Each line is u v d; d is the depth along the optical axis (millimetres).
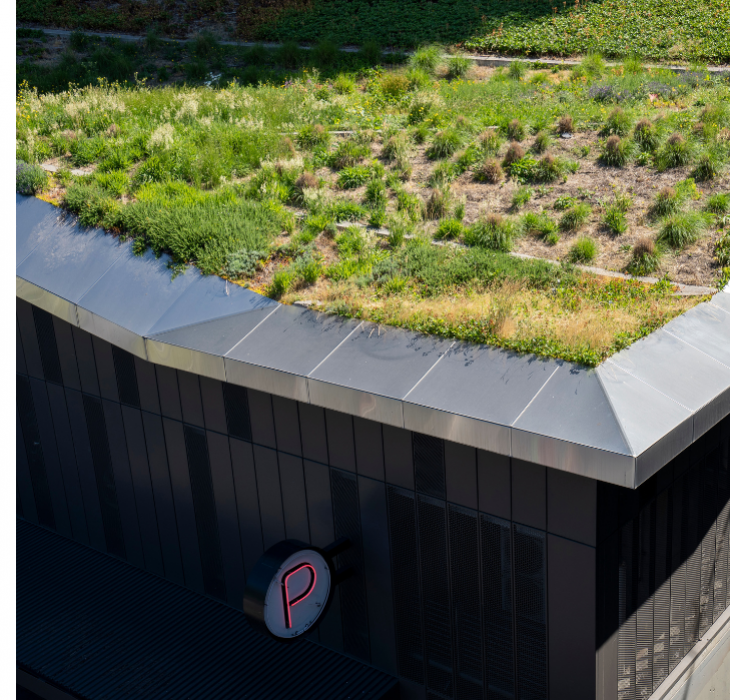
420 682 10367
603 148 14930
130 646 11820
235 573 12281
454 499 9102
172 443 12242
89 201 13375
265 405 10680
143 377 12188
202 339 10273
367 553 10320
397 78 19516
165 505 12883
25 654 11836
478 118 16766
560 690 8883
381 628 10562
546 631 8766
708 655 11141
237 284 11258
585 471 7234
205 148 15719
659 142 14734
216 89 20953
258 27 26203
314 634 11531
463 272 10922
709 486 10406
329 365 9211
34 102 19094
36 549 14789
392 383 8672
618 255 11742
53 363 13664
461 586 9430
